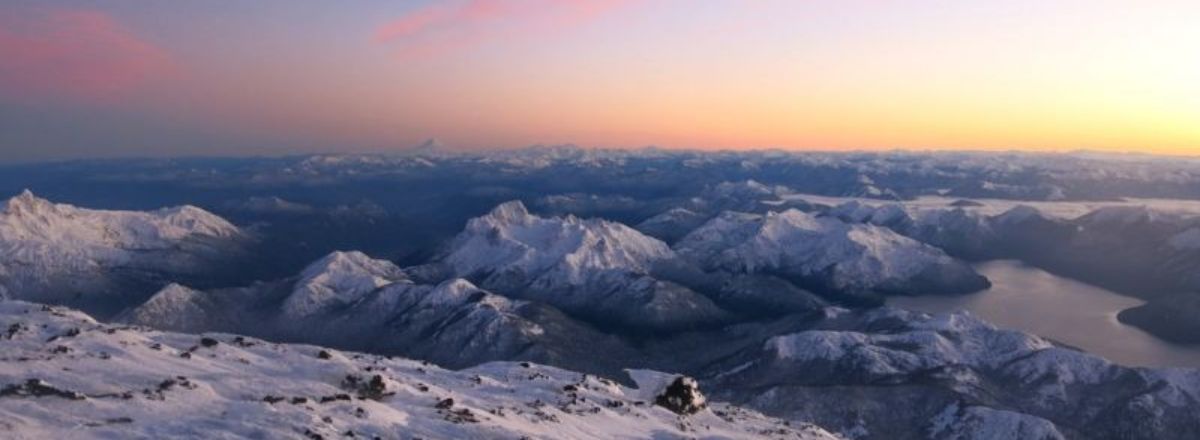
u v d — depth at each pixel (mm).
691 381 76625
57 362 46219
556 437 48375
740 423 73938
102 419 36125
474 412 49469
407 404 50094
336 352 69938
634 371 104188
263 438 35875
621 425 58438
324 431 38406
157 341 60594
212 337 66688
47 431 33094
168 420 37312
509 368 83625
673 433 58531
